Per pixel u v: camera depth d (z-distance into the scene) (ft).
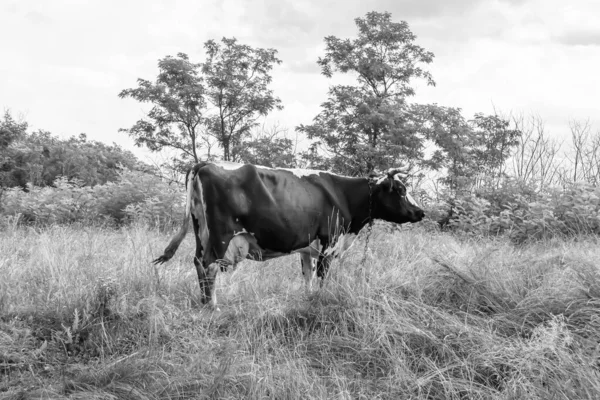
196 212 18.83
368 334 14.79
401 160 58.90
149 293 17.60
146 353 13.89
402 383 12.91
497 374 12.95
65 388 12.49
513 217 36.88
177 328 15.53
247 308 16.81
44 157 76.33
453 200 43.32
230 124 69.56
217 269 18.21
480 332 14.75
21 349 13.79
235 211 18.28
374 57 62.03
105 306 15.80
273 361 13.88
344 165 60.03
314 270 21.12
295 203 19.16
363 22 62.95
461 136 60.85
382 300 16.20
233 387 12.37
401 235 31.50
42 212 38.60
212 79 65.77
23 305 16.35
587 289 16.08
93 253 22.39
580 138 58.75
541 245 30.27
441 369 13.12
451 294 17.92
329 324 15.80
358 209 21.15
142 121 68.85
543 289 17.01
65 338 14.57
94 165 83.92
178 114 66.08
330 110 62.03
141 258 20.65
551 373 12.83
